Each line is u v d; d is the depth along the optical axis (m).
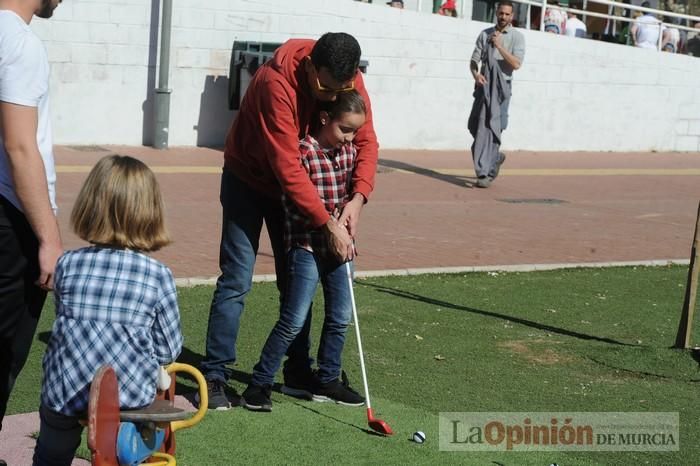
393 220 12.67
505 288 9.47
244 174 5.86
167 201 12.81
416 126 20.08
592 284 9.89
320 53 5.40
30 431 5.38
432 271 9.88
